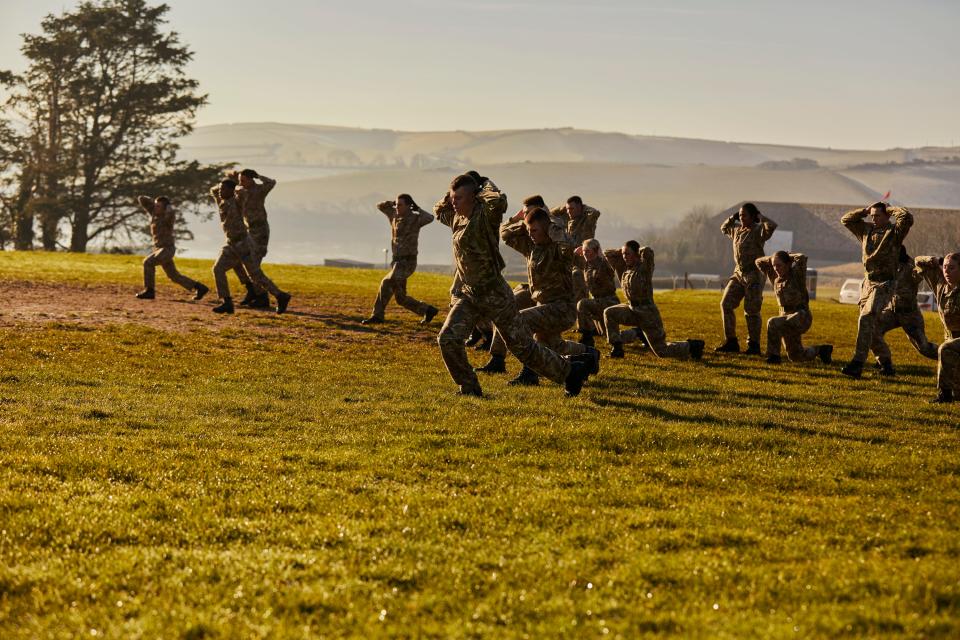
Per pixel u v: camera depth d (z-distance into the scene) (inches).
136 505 244.1
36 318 673.0
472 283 408.8
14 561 205.8
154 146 3137.3
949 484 288.5
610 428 348.5
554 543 223.5
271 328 693.3
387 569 203.8
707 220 6653.5
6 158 2982.3
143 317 711.7
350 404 409.7
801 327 607.5
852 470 302.0
